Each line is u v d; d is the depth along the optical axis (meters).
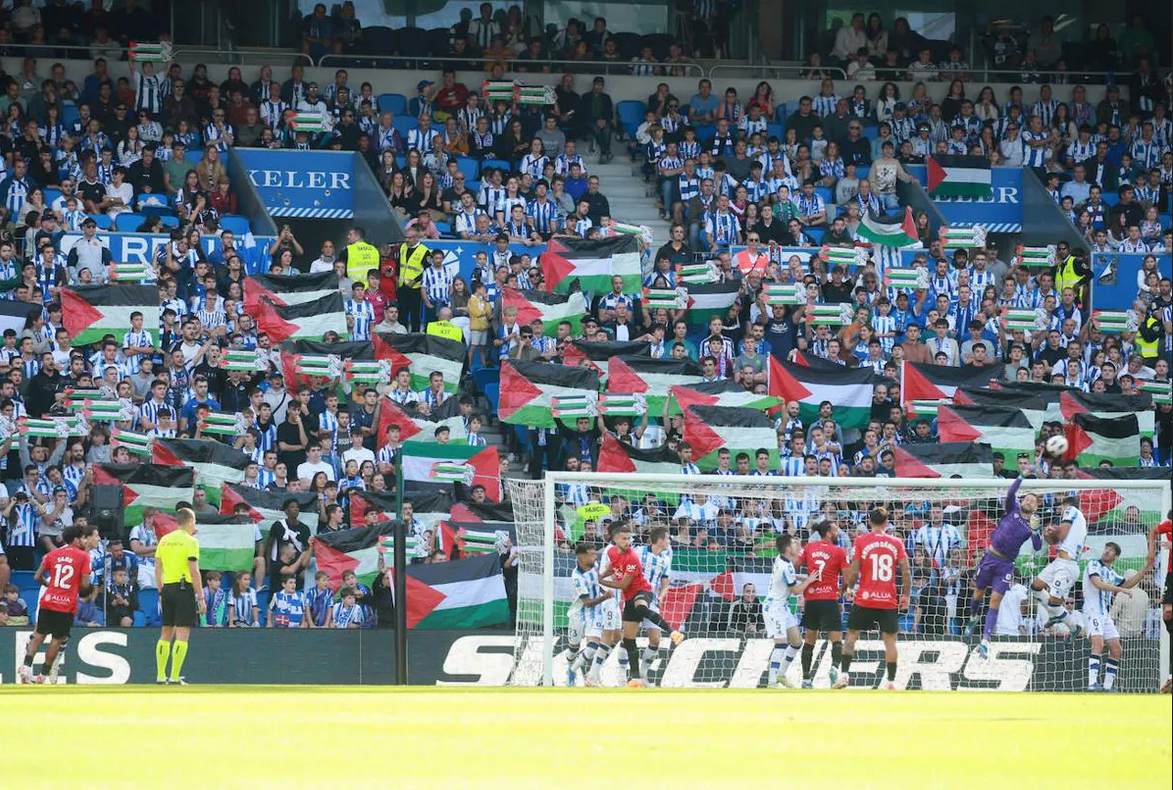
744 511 57.06
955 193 88.31
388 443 63.78
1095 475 65.25
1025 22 102.62
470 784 18.98
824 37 101.44
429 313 75.19
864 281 77.56
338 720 28.17
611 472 59.72
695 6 99.94
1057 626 54.75
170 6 94.31
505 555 57.66
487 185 81.81
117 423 63.47
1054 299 79.38
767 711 30.83
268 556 58.16
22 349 66.56
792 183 86.25
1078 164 92.88
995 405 68.25
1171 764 21.28
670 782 19.20
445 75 90.19
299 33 95.81
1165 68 102.00
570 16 99.19
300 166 84.69
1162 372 75.50
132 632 52.03
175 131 84.31
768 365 69.38
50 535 59.50
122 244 72.94
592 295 74.19
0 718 28.88
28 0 91.62
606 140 91.00
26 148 79.56
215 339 68.06
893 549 47.78
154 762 21.22
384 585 55.66
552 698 36.12
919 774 20.05
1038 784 19.09
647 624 53.38
